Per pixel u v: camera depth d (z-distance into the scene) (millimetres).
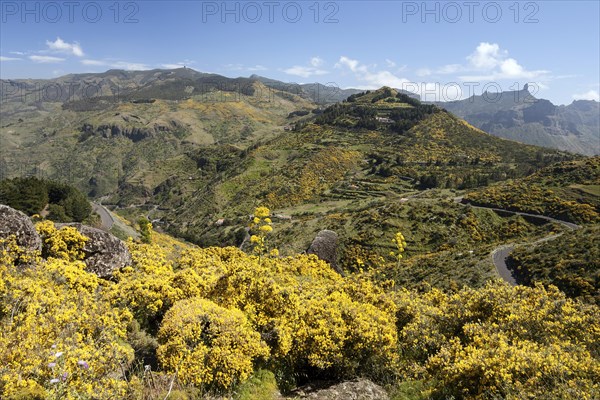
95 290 10391
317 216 112750
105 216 83125
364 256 70125
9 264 9680
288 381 8898
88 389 4895
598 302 31312
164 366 7340
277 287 10812
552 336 9594
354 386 8617
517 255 46906
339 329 9578
